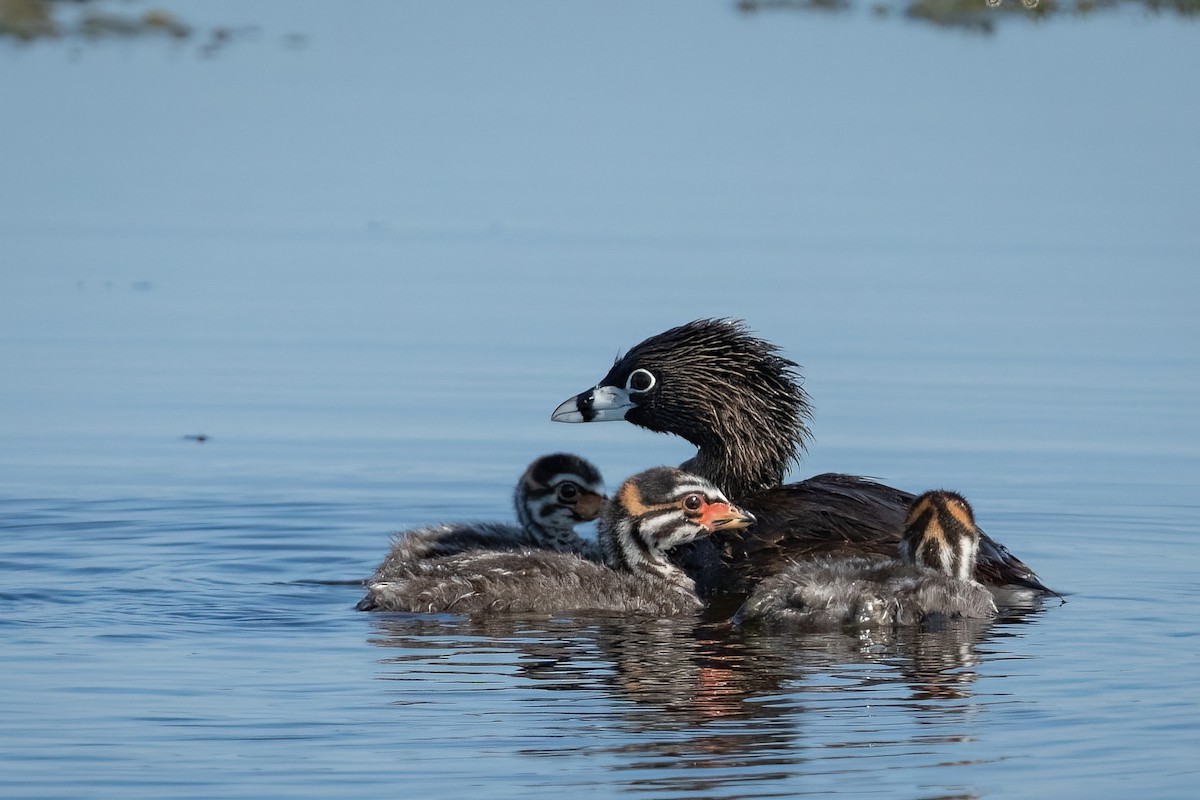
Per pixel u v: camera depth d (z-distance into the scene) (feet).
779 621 49.39
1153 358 85.56
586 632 48.85
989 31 168.86
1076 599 52.29
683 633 48.83
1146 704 41.91
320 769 37.63
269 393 80.07
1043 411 77.41
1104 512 63.93
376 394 79.92
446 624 49.42
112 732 39.50
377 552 59.36
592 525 64.18
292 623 49.21
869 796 36.50
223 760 38.06
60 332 89.56
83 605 50.88
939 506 52.06
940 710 41.37
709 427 60.39
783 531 55.88
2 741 38.88
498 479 68.90
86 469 69.26
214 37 172.45
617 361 62.49
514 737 39.52
